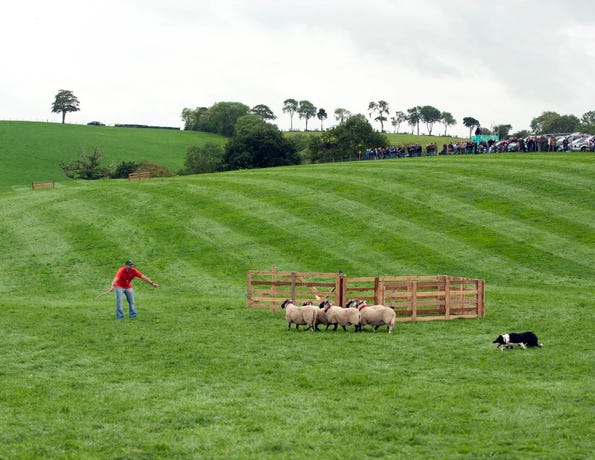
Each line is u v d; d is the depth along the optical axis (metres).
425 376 22.31
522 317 33.78
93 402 19.56
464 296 33.88
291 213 67.69
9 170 153.25
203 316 34.97
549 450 15.47
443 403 18.95
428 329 30.88
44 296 46.69
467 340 28.23
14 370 23.52
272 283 36.75
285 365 23.92
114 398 19.92
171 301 41.22
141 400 19.77
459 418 17.75
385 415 18.08
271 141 153.75
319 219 65.25
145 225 67.25
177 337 29.12
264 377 22.44
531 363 23.89
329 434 16.78
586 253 52.53
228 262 55.12
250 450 15.84
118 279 34.34
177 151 196.12
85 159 149.50
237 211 69.56
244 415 18.30
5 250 62.00
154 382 21.92
